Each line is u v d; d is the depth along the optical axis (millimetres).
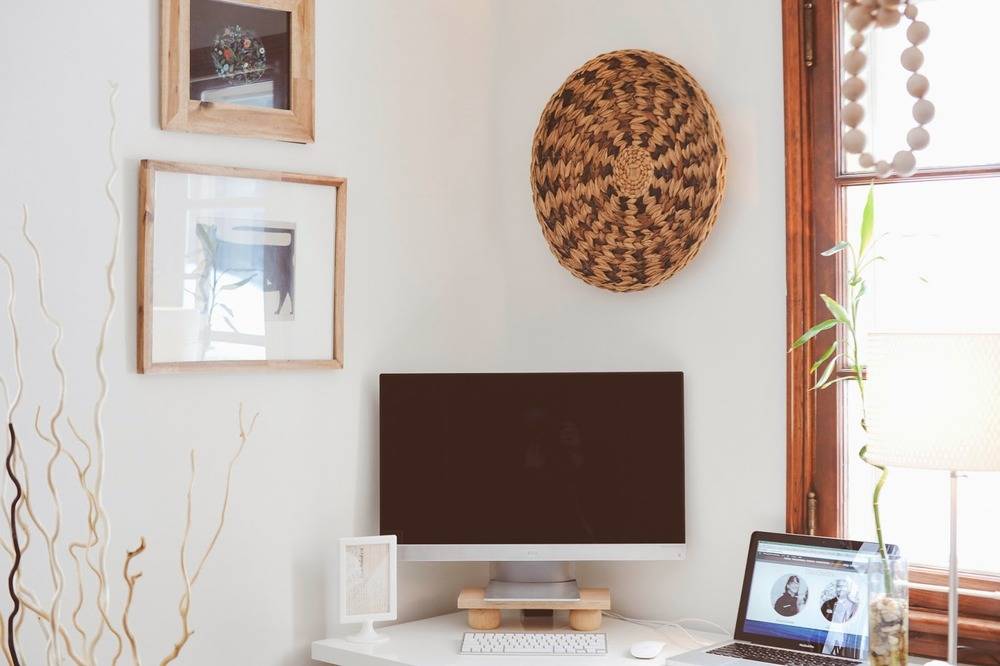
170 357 2355
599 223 2775
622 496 2676
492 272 3039
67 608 2182
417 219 2873
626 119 2750
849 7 2227
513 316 3035
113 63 2281
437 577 2904
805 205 2527
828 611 2291
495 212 3037
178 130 2365
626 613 2824
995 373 1959
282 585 2564
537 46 3010
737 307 2627
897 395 2049
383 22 2801
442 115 2939
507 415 2711
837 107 2504
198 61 2410
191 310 2393
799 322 2521
